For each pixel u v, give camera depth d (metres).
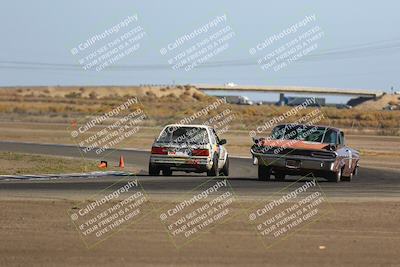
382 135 181.38
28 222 33.44
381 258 27.80
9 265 25.81
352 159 60.47
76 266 25.81
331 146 54.75
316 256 27.91
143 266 25.92
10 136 138.25
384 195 48.06
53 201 40.28
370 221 35.66
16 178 56.72
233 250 28.69
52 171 65.31
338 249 29.17
